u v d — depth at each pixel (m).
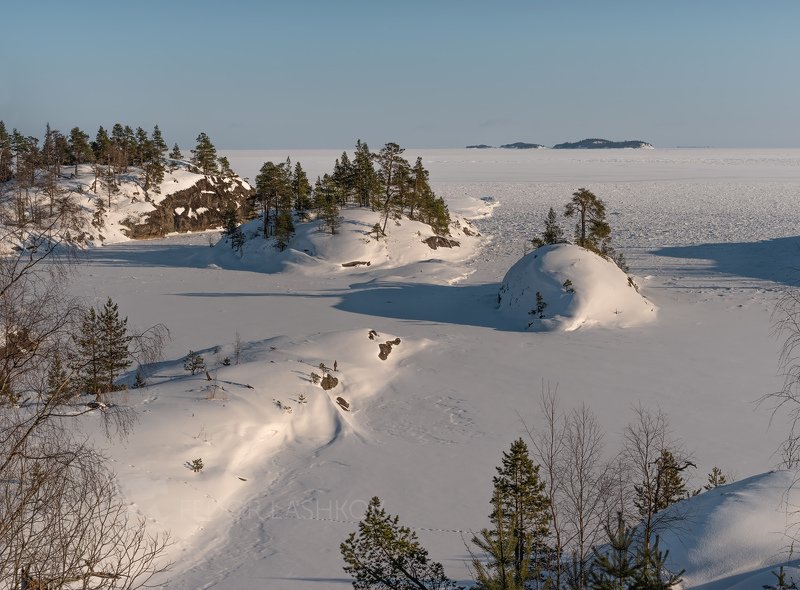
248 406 35.25
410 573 14.90
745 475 29.95
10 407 12.76
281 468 32.19
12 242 13.37
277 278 89.44
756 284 78.69
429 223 112.19
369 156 114.69
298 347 46.75
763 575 12.38
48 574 10.66
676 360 49.97
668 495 17.81
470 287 78.94
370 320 64.31
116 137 156.62
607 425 36.62
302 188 113.56
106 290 79.44
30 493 10.85
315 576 21.77
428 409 40.59
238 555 23.69
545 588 12.72
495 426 37.53
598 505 18.19
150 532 23.56
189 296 76.31
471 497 28.78
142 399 33.97
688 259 98.25
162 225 138.38
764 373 46.28
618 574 11.08
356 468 32.16
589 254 68.12
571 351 52.78
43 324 13.69
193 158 163.62
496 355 51.69
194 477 28.16
